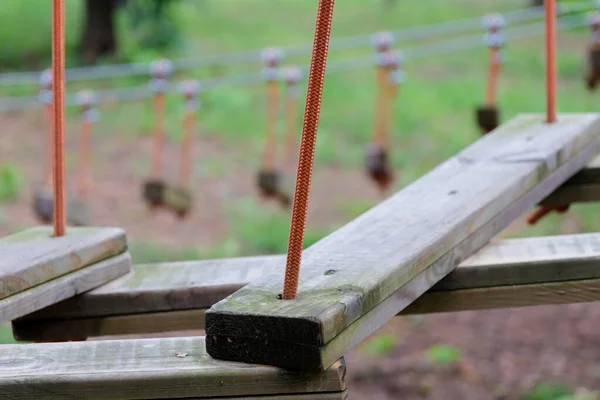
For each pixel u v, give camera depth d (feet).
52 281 7.04
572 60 46.47
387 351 20.35
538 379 18.47
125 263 7.86
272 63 20.03
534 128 9.21
